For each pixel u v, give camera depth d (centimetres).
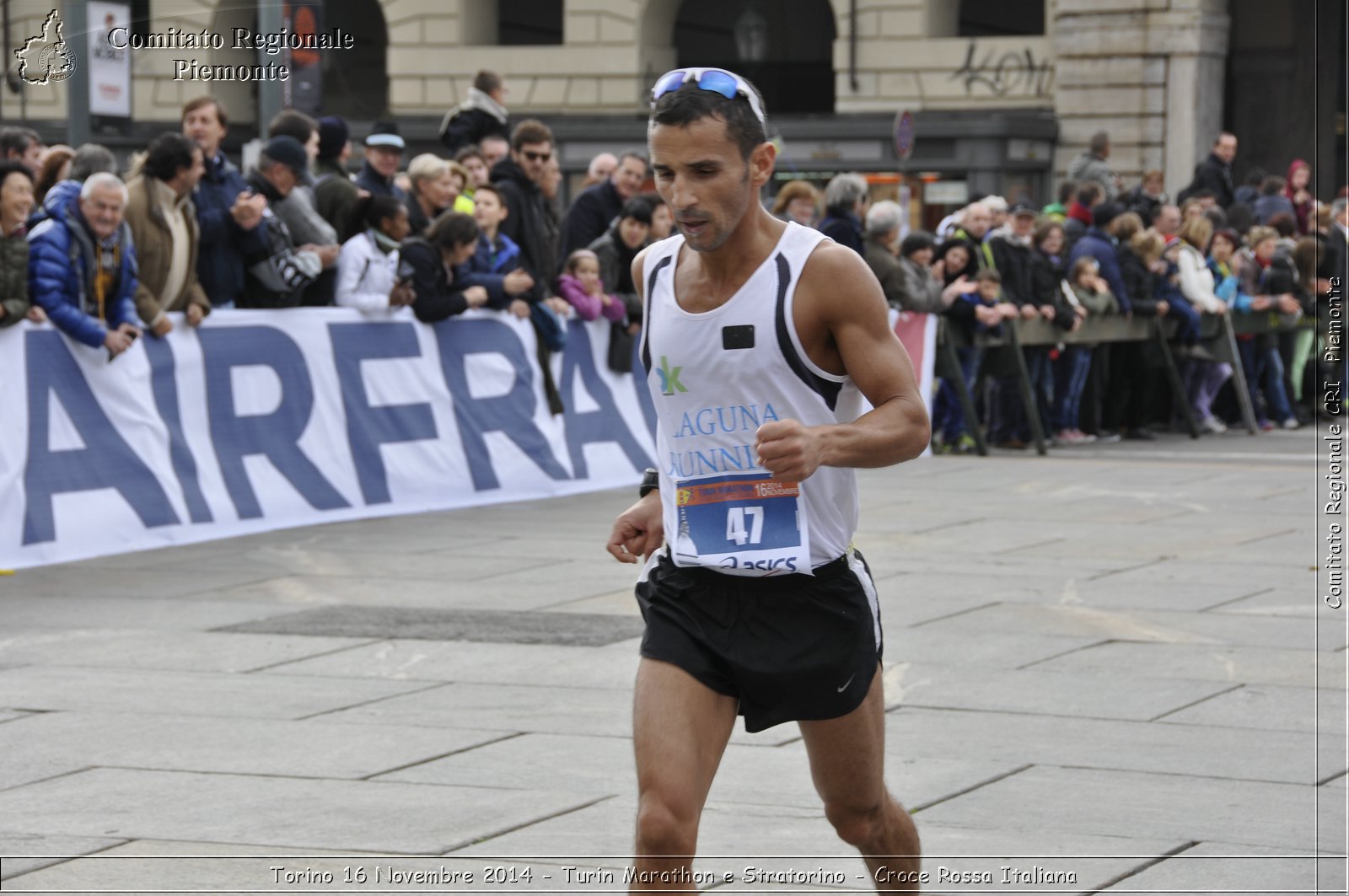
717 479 931
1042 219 3881
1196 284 4203
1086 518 2811
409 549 2502
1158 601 2108
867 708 945
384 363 2847
